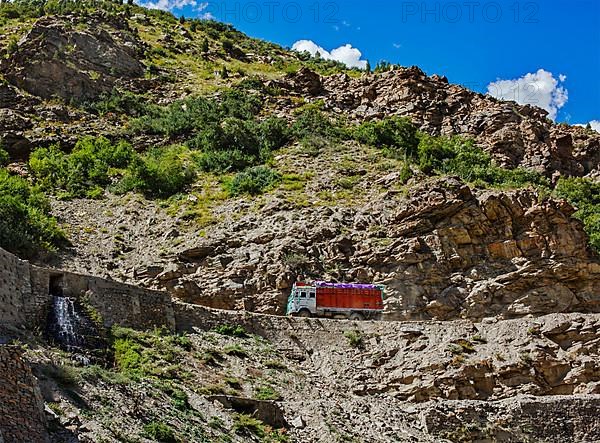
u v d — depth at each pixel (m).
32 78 80.69
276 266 50.41
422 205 54.03
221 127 76.12
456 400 38.69
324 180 66.25
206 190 65.31
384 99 90.31
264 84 94.88
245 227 56.22
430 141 77.88
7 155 67.06
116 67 90.69
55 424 22.53
